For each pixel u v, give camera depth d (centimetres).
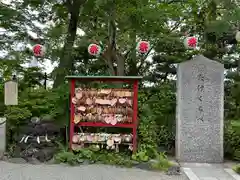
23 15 1061
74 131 782
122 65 1203
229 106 970
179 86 770
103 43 1063
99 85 814
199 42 1108
